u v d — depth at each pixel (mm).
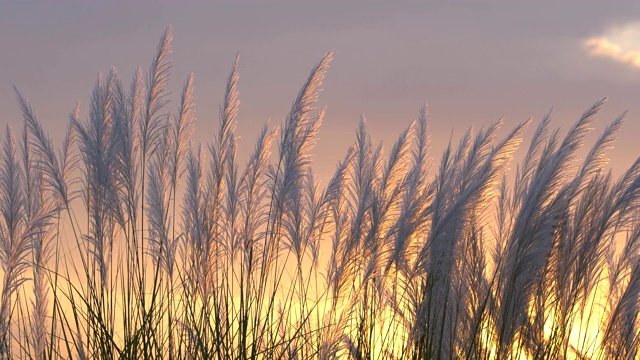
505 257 3473
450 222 3350
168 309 3850
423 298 3521
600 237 3502
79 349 3701
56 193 3922
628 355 3605
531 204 3395
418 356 3520
